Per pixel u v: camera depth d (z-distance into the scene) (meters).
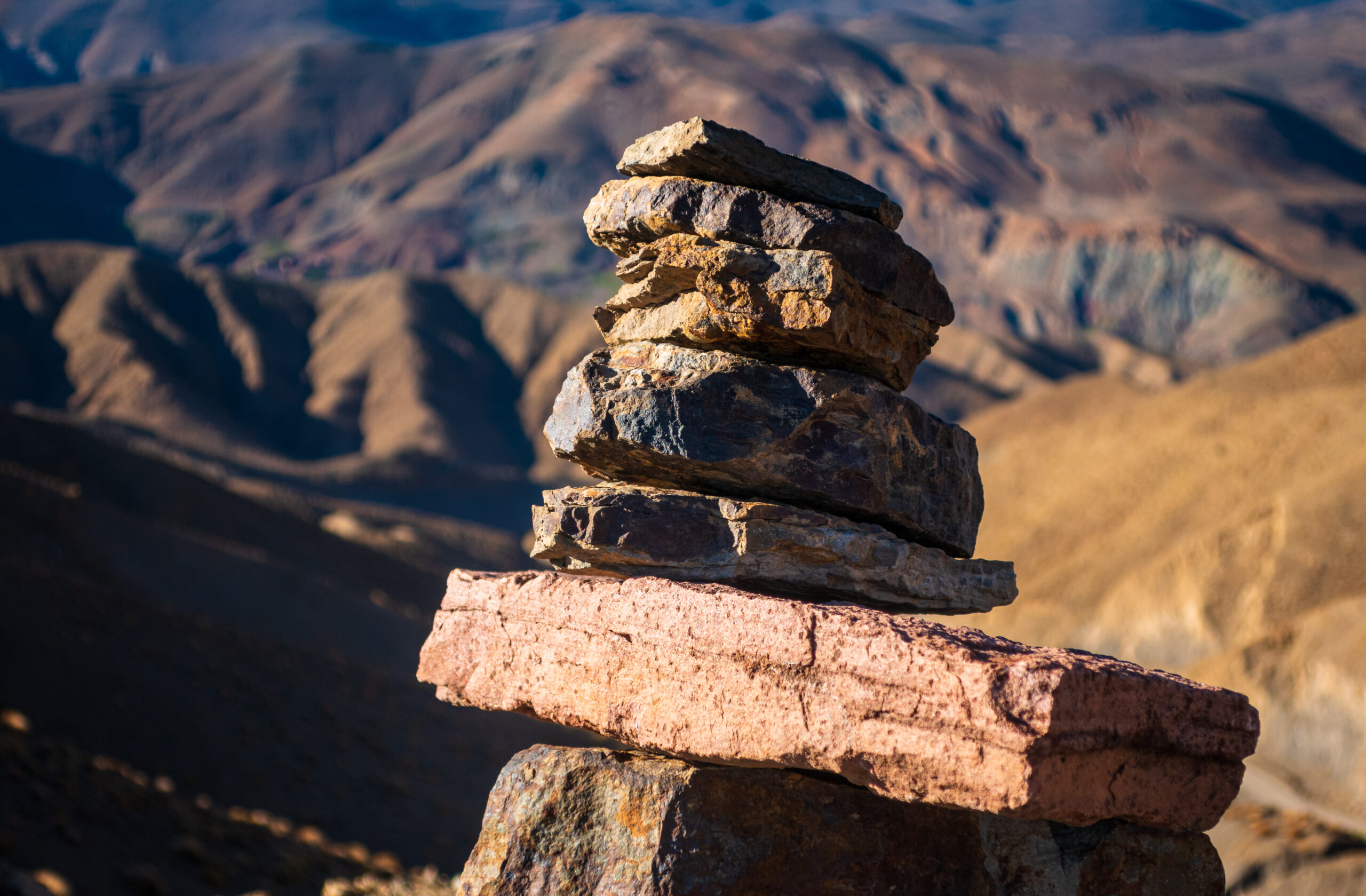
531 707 6.34
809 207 6.33
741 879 5.85
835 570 6.25
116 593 40.91
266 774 29.50
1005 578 7.01
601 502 6.24
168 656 35.69
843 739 5.15
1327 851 23.77
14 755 18.27
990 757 4.77
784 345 6.35
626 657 5.88
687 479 6.50
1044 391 125.38
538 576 6.47
